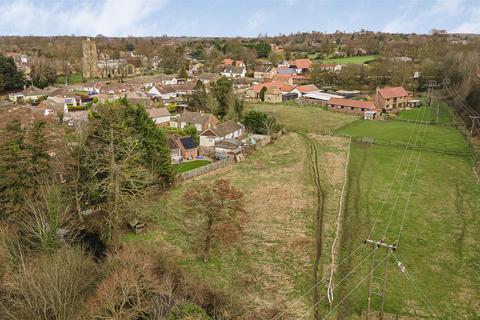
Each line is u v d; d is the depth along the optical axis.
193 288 36.06
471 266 41.69
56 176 47.72
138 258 35.06
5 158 44.22
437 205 55.44
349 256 43.22
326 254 43.78
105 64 197.00
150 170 57.53
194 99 115.31
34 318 28.59
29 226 41.75
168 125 96.69
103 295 29.27
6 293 31.34
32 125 48.66
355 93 141.38
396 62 163.00
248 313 34.31
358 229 48.91
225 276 40.22
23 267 31.62
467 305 35.91
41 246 40.56
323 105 128.75
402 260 42.47
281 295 37.34
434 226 49.72
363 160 75.00
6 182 43.84
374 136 91.31
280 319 33.97
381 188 61.47
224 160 72.81
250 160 76.56
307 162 74.69
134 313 29.03
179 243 46.78
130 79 176.62
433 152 78.69
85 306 29.62
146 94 132.12
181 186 63.31
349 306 35.53
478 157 73.88
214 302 35.34
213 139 83.44
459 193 59.34
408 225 49.84
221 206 45.78
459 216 52.22
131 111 57.12
